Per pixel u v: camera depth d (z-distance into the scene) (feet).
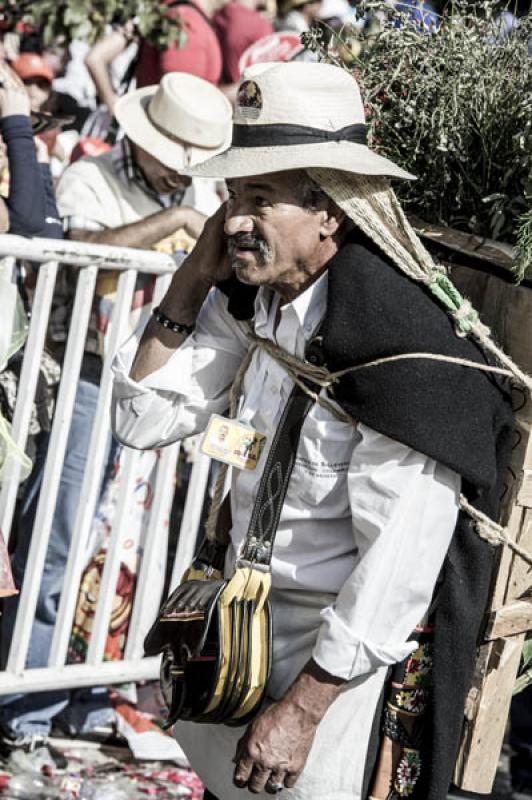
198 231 17.85
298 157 9.03
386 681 9.94
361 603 9.28
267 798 10.23
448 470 9.34
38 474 16.20
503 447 9.70
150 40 22.99
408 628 9.52
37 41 22.16
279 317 10.05
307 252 9.48
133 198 18.37
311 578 9.91
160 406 11.00
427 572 9.41
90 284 15.07
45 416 15.87
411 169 10.73
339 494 9.70
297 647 10.14
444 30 10.68
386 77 10.69
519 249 9.68
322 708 9.48
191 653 9.85
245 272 9.54
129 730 17.26
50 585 16.38
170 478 16.22
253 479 10.25
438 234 10.49
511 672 10.38
